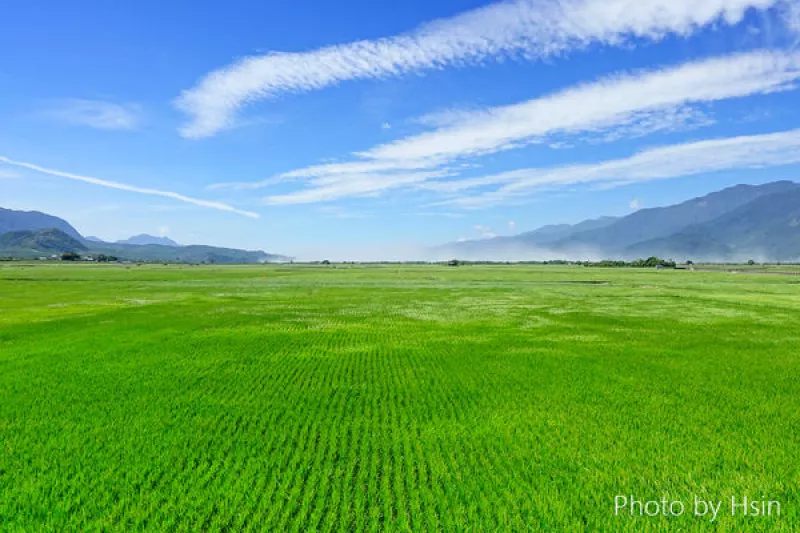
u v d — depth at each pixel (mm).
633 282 94188
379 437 13289
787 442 13133
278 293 68188
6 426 14383
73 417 15203
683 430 14070
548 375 21078
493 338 31406
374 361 24078
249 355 25562
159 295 63844
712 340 30594
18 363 23344
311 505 9500
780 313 44844
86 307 49250
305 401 16969
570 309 48750
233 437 13359
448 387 18969
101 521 9039
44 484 10586
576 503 9734
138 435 13570
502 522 8930
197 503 9633
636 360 24406
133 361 23938
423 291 72375
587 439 13312
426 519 9008
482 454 12195
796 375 21203
